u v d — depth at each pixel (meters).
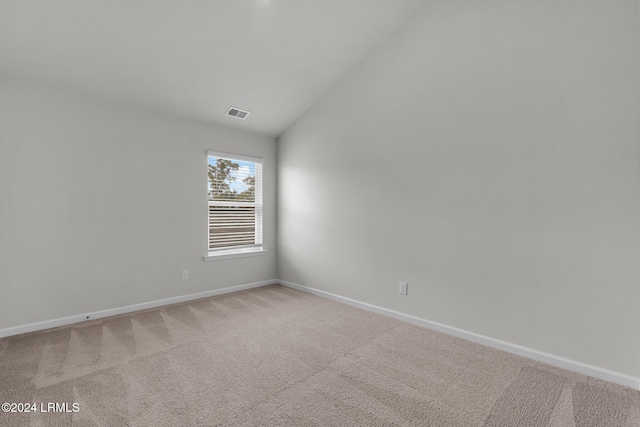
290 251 4.33
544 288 2.27
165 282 3.52
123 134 3.21
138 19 2.42
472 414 1.71
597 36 2.04
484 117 2.54
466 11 2.63
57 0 2.16
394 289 3.16
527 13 2.32
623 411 1.73
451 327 2.75
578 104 2.12
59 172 2.87
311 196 4.01
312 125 3.97
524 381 2.02
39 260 2.79
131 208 3.27
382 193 3.25
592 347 2.09
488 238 2.54
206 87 3.25
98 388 1.91
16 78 2.66
